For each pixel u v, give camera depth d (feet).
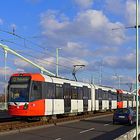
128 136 63.16
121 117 116.57
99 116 161.38
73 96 144.97
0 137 73.77
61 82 132.77
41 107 115.85
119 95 233.14
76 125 110.93
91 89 173.37
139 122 127.95
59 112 129.29
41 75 118.83
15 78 115.14
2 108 195.00
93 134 84.07
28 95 112.27
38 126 97.50
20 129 86.89
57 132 87.10
